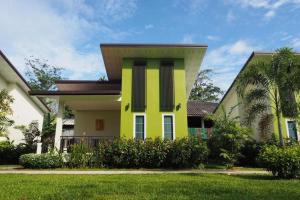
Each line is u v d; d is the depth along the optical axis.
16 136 19.89
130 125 15.45
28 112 23.06
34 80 39.41
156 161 13.27
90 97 15.53
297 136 15.35
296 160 9.59
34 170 12.07
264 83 12.64
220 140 14.26
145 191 6.44
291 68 12.31
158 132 15.39
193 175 10.25
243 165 15.10
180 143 13.38
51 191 6.36
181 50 16.06
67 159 13.23
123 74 16.30
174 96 16.05
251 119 13.41
